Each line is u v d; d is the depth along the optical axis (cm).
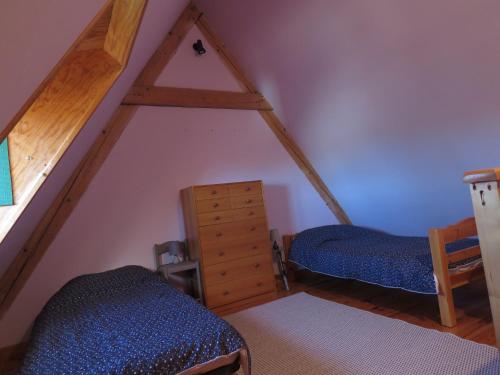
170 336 177
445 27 246
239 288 363
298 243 414
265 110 457
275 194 457
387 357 222
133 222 362
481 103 276
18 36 86
